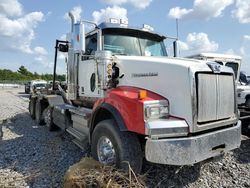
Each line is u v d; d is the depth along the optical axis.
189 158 3.49
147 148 3.47
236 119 4.41
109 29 5.27
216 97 3.98
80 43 4.82
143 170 4.20
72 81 6.15
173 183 4.21
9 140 6.82
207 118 3.82
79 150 5.75
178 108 3.72
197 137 3.57
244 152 5.57
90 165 3.84
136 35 5.62
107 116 4.52
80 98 5.88
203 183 4.27
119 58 4.69
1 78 76.62
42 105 8.89
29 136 7.24
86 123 5.14
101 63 4.89
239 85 11.37
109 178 3.49
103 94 4.87
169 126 3.51
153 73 4.05
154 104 3.65
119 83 4.60
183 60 4.16
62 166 4.83
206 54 10.38
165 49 6.10
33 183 4.11
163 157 3.42
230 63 10.94
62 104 7.22
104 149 4.17
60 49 6.39
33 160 5.19
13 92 32.81
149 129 3.45
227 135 4.04
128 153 3.77
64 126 6.49
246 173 4.67
